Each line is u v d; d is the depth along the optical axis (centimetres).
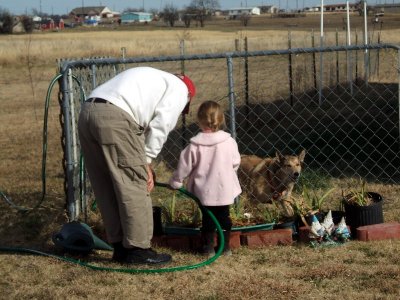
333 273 471
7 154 1097
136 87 468
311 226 541
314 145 1002
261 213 593
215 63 2728
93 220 606
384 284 447
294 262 500
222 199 505
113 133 456
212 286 456
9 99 1983
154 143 475
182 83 483
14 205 696
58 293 450
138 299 438
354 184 765
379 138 1011
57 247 556
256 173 673
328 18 7394
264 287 449
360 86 1625
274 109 1372
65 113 559
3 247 556
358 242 544
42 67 3052
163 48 3912
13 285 471
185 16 8631
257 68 2231
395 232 555
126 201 475
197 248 540
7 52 3300
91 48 3859
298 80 1564
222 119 514
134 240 487
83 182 619
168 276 477
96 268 495
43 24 9819
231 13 13300
